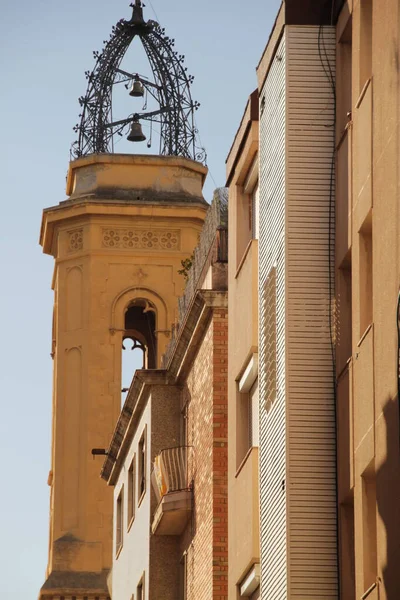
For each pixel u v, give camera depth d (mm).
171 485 62969
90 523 95562
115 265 98750
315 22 46625
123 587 75000
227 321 59000
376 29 40781
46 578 95250
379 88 40250
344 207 44281
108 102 99875
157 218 98625
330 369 44750
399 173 38094
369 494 41250
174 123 100125
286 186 45781
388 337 38688
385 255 39000
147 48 98875
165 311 97938
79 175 100312
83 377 98000
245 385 53531
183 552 64500
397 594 37375
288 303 45125
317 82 46312
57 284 99875
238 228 55594
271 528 46000
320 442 44375
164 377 67062
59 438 97625
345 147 44406
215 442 58000
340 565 43438
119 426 74625
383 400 39000
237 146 55156
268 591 46125
